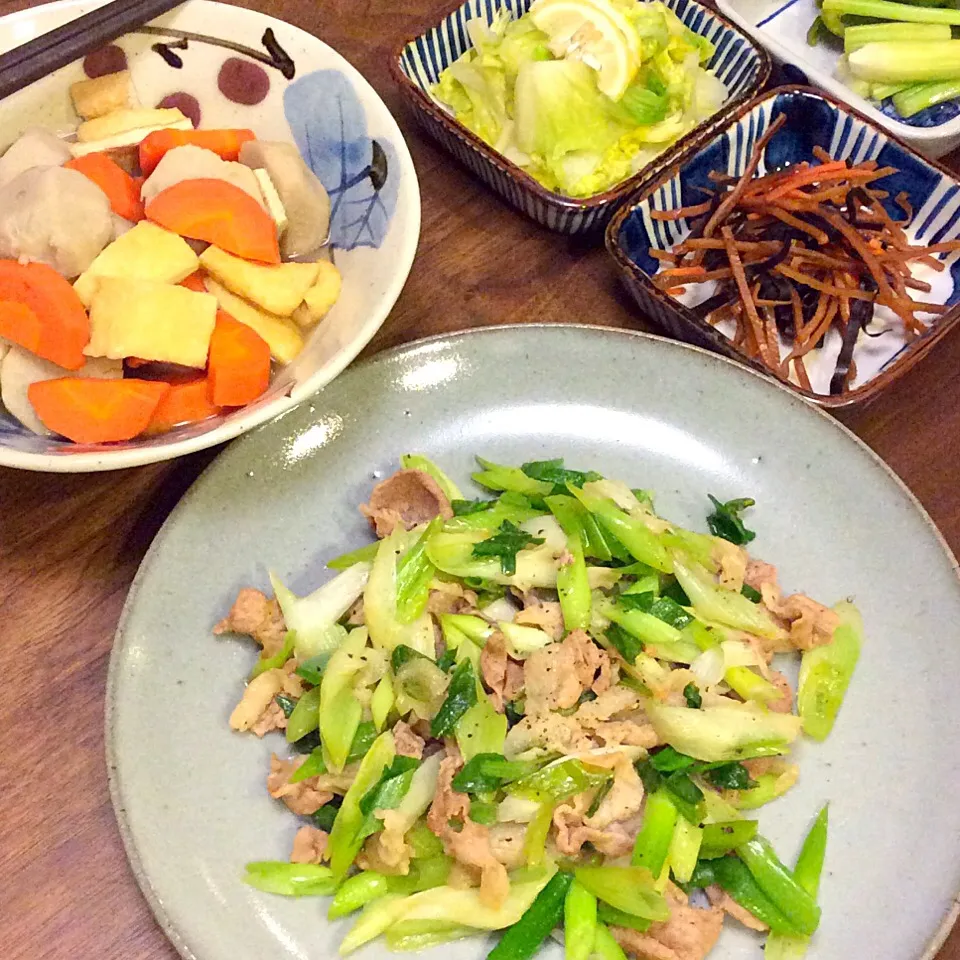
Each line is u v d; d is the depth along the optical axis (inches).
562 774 13.9
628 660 14.7
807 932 13.5
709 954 13.6
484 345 17.1
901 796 14.3
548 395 17.1
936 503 16.8
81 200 14.9
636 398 17.0
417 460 16.4
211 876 13.9
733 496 16.6
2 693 15.1
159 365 15.2
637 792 13.9
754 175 20.1
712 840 13.9
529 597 15.4
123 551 16.2
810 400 16.5
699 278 18.9
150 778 14.2
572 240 19.1
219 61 16.9
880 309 19.0
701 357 16.9
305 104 16.7
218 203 15.3
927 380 17.8
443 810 13.8
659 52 19.7
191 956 13.1
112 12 16.1
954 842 13.8
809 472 16.4
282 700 14.8
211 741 14.7
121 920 13.9
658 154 20.0
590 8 19.4
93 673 15.3
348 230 16.5
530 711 14.4
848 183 19.3
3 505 16.4
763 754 14.0
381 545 15.3
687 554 15.5
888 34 21.5
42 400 14.4
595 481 16.0
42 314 14.4
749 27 21.0
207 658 15.2
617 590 15.5
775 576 15.7
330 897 13.9
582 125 19.4
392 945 13.6
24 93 16.3
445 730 14.2
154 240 15.1
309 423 16.6
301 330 16.1
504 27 20.6
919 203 19.4
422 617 15.1
